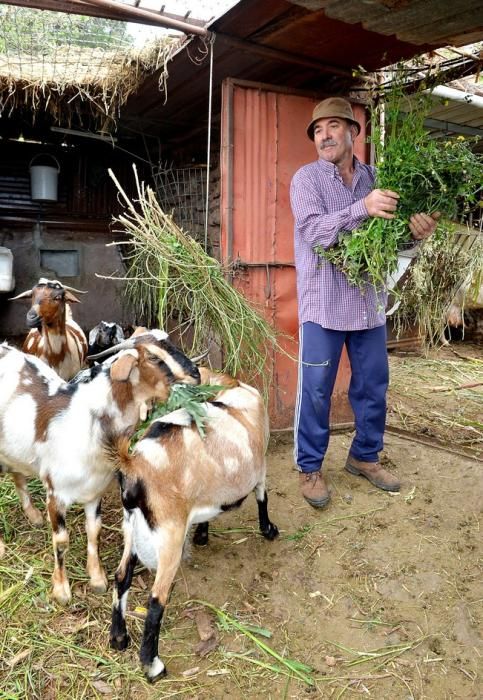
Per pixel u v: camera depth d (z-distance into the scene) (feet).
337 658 8.87
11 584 10.11
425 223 11.03
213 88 17.92
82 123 23.38
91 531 10.05
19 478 11.62
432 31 12.58
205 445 9.08
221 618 9.46
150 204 13.33
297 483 13.89
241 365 14.55
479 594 10.15
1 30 16.94
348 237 11.41
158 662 8.36
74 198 29.25
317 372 12.47
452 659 8.86
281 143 15.84
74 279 29.76
